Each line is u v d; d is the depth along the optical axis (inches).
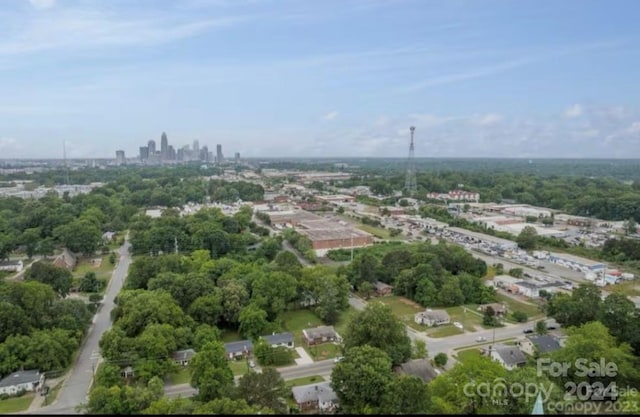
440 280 4707.2
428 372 2972.4
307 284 4397.1
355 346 2989.7
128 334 3358.8
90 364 3284.9
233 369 3201.3
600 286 5172.2
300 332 3870.6
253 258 5812.0
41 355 3078.2
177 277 4136.3
